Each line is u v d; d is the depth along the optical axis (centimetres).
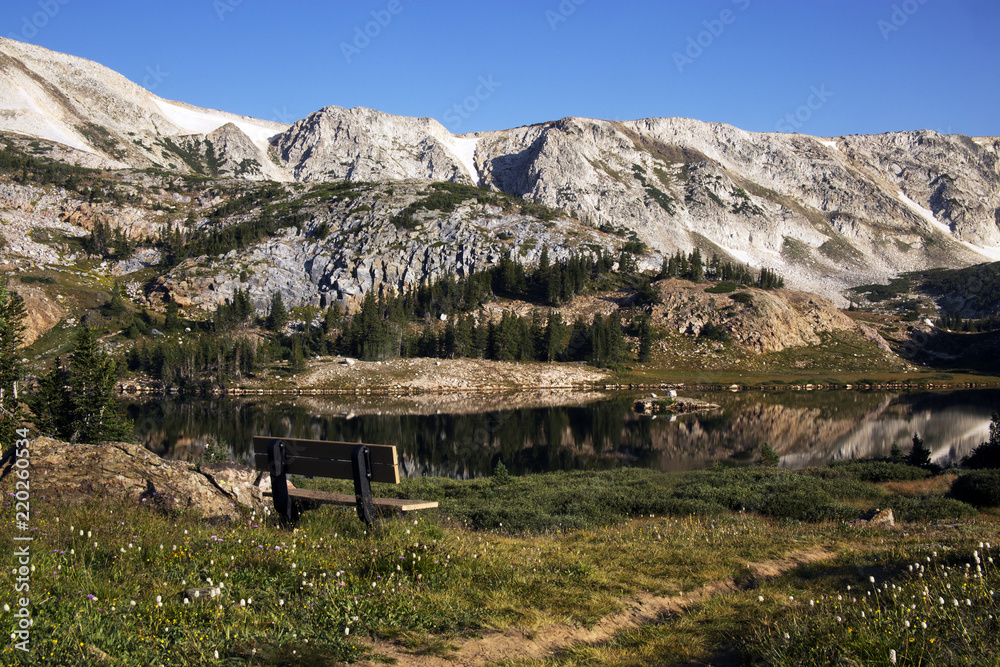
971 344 17025
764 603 848
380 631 671
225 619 649
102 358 3572
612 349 14062
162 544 838
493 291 17562
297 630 644
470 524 1777
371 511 1018
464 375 12988
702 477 3069
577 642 708
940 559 1016
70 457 1120
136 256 18775
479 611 759
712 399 10606
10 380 3359
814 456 5106
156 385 12488
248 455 5194
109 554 806
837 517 1930
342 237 19662
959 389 12481
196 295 16688
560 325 14312
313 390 12156
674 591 932
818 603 801
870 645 594
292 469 1095
